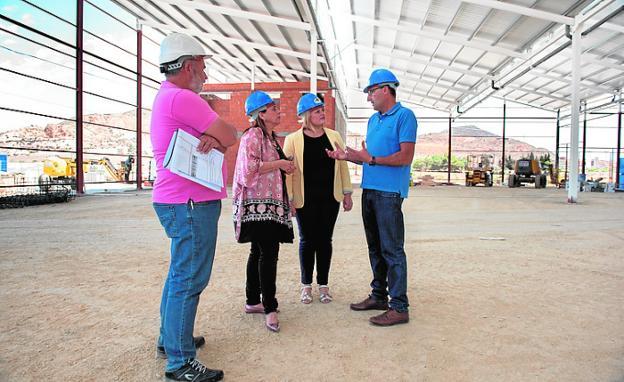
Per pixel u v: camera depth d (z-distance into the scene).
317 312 3.27
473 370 2.34
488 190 22.73
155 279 4.09
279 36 17.11
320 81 21.73
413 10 15.41
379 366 2.38
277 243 2.96
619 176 25.02
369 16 16.81
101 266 4.59
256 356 2.50
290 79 26.02
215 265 4.69
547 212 10.91
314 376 2.27
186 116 2.14
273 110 3.09
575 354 2.54
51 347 2.60
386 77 3.16
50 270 4.40
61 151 13.95
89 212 9.78
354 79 28.53
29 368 2.32
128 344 2.66
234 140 2.33
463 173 37.50
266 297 2.93
